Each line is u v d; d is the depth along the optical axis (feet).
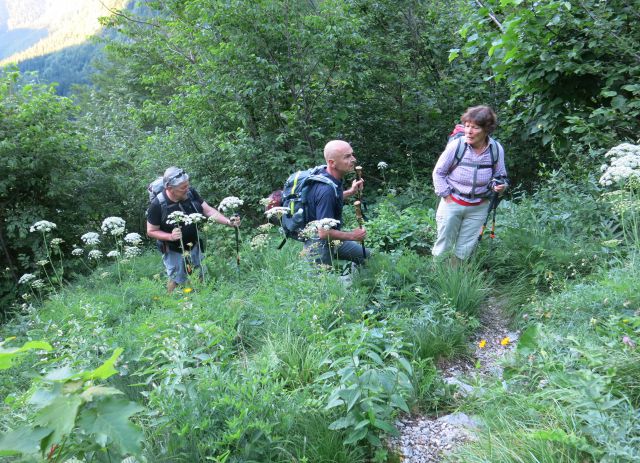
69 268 27.81
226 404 7.75
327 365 9.75
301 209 13.99
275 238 21.72
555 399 7.75
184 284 16.81
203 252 17.80
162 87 45.16
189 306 11.34
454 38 28.35
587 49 16.31
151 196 16.74
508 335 12.07
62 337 11.29
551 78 16.33
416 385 9.50
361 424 7.67
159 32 39.60
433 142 30.45
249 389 7.95
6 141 25.96
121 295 16.06
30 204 28.71
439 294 12.77
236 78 25.50
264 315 12.14
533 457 6.90
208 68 27.71
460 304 12.55
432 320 11.49
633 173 11.41
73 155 29.86
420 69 31.14
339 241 13.32
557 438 6.79
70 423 3.88
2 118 27.58
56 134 28.32
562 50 16.66
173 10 34.83
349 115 28.07
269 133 26.58
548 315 11.07
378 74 29.17
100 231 31.32
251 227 26.66
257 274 16.61
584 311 10.52
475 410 9.01
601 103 17.42
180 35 30.22
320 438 7.84
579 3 15.88
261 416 7.71
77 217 30.48
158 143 31.01
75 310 14.21
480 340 11.93
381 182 28.12
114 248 29.84
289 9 24.84
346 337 10.28
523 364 9.45
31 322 14.69
